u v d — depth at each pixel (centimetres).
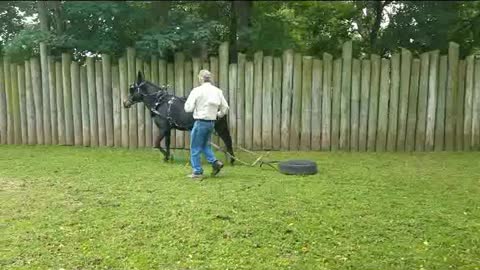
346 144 930
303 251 421
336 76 914
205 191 600
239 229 467
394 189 622
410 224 488
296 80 919
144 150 921
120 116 951
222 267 389
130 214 511
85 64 952
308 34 910
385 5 615
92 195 583
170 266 391
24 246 427
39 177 676
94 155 859
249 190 607
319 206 543
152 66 927
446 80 909
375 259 406
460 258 409
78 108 966
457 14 570
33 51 927
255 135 935
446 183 657
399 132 923
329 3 766
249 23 773
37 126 986
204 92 650
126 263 395
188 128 759
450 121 917
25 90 982
